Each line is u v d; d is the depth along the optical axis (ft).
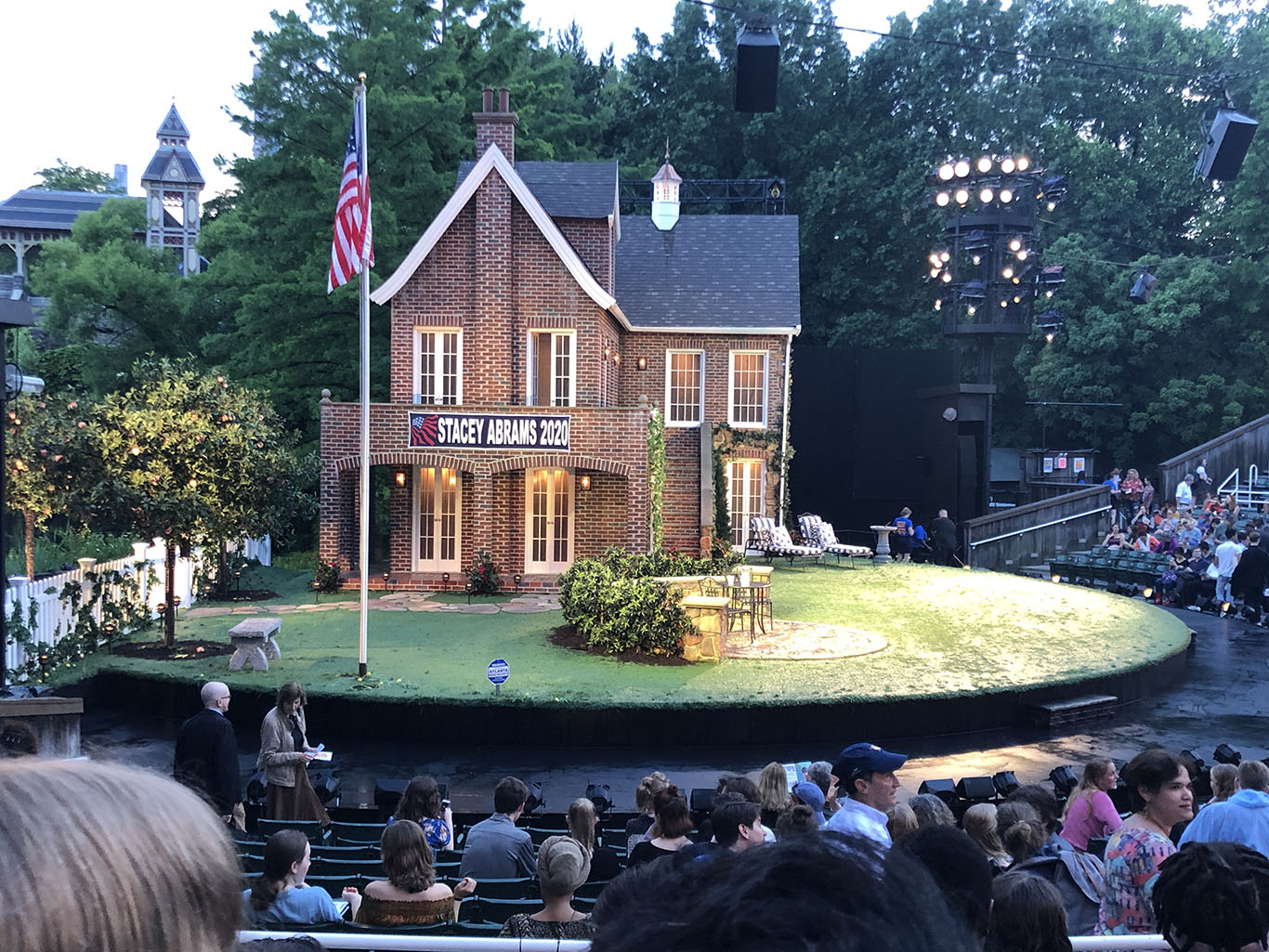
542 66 131.75
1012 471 140.77
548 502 78.69
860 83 156.56
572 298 79.20
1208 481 103.40
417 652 52.90
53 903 2.07
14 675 45.96
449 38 100.07
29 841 2.14
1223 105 50.55
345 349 101.40
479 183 77.82
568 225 84.64
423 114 92.48
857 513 109.50
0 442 35.01
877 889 2.49
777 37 39.24
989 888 10.39
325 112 94.79
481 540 73.51
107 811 2.28
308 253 95.40
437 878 23.24
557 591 74.84
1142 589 82.89
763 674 48.52
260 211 97.45
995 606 68.80
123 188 299.58
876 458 109.09
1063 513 101.60
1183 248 159.53
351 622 61.36
